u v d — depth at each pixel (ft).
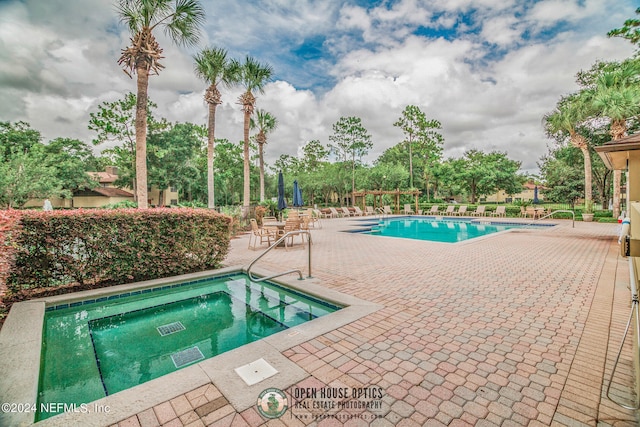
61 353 10.75
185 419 5.97
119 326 13.00
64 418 5.95
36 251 14.51
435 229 54.19
